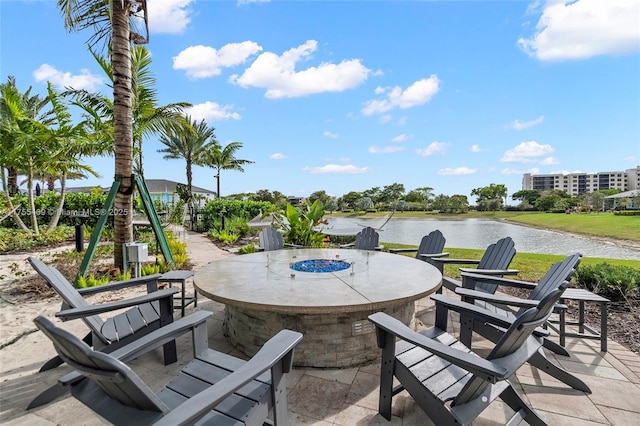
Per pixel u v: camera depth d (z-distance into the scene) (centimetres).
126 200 610
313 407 229
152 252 835
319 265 421
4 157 1002
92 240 548
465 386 172
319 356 285
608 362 292
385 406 216
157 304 322
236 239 1230
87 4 635
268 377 186
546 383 260
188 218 1861
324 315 282
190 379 192
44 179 1984
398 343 235
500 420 216
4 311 441
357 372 279
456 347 237
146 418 141
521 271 638
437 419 184
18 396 244
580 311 339
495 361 170
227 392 134
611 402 233
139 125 905
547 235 1919
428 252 527
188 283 592
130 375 122
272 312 283
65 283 274
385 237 1791
